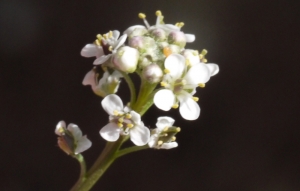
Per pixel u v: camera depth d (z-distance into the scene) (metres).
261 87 0.11
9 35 0.11
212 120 0.11
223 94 0.11
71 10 0.11
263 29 0.11
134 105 0.08
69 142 0.08
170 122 0.08
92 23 0.11
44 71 0.11
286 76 0.11
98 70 0.08
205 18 0.11
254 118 0.11
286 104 0.11
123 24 0.11
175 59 0.08
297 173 0.11
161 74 0.08
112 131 0.08
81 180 0.08
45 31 0.11
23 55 0.11
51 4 0.11
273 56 0.11
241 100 0.11
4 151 0.11
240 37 0.11
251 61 0.11
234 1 0.11
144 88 0.08
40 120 0.11
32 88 0.11
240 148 0.11
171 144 0.08
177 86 0.08
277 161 0.11
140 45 0.08
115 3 0.11
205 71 0.08
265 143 0.11
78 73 0.11
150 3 0.11
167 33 0.08
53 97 0.11
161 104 0.08
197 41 0.11
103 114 0.11
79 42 0.11
